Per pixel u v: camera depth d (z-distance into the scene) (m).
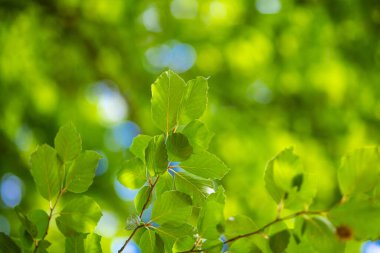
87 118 7.53
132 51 7.51
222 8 7.49
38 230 1.24
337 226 1.02
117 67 7.50
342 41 7.20
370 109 7.50
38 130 7.20
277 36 7.43
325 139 7.53
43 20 6.97
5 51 6.91
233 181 7.06
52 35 7.07
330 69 7.35
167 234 1.22
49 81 7.24
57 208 4.09
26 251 1.22
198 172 1.24
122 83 7.53
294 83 7.59
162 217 1.21
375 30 6.99
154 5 7.46
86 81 7.46
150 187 1.24
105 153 7.46
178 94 1.19
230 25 7.49
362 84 7.37
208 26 7.54
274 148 7.51
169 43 7.66
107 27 7.27
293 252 1.09
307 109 7.59
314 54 7.37
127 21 7.38
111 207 6.64
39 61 7.14
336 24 7.09
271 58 7.52
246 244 1.13
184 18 7.54
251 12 7.48
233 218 1.14
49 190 1.22
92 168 1.23
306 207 1.07
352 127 7.52
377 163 1.01
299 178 1.07
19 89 7.08
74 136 1.21
